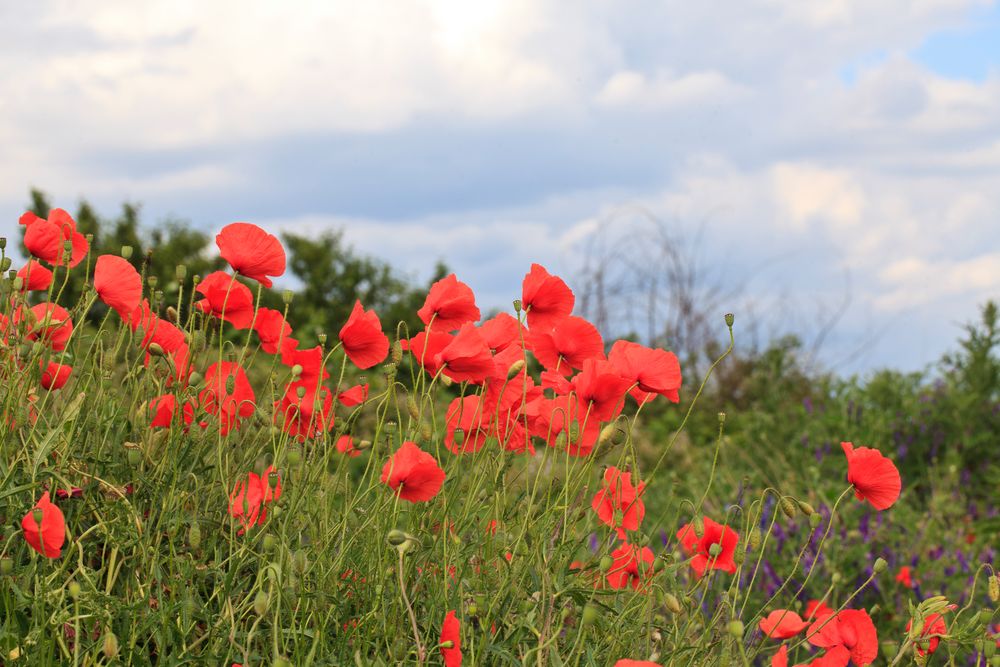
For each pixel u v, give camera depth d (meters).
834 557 3.92
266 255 2.12
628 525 2.11
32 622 1.71
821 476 5.79
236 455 2.20
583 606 1.94
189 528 2.00
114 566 1.95
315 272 12.41
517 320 2.25
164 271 11.27
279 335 2.28
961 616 3.62
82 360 2.31
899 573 3.97
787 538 4.18
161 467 2.01
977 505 5.99
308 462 2.04
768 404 8.25
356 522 2.05
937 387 7.29
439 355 2.05
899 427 6.85
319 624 1.77
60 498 1.92
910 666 2.12
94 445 2.10
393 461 1.82
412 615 1.65
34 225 2.21
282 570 1.74
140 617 1.78
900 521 4.83
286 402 2.27
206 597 1.96
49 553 1.66
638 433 7.53
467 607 1.91
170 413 2.18
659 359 2.06
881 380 7.33
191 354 2.06
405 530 2.09
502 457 2.08
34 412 2.15
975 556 4.61
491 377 2.17
